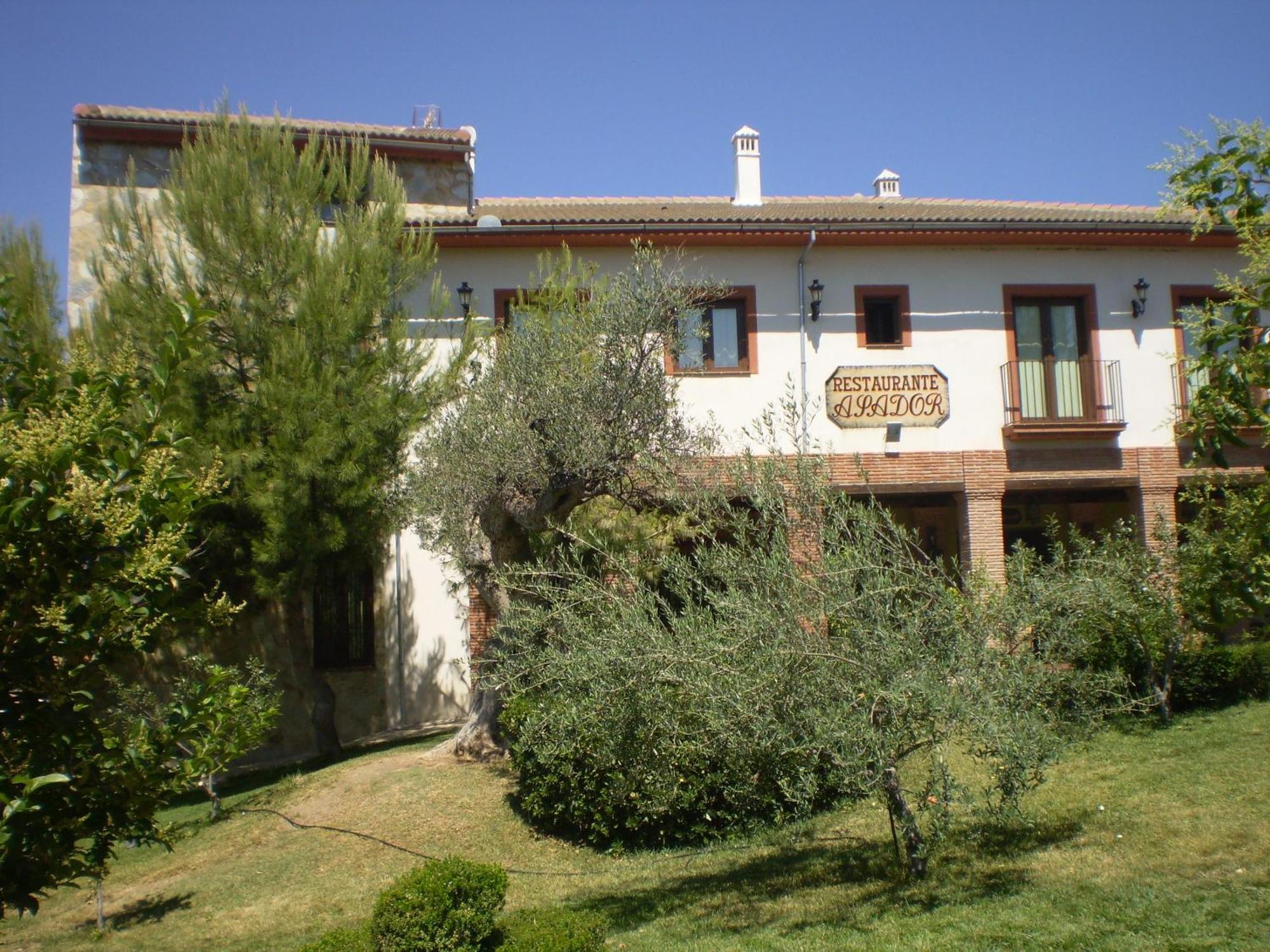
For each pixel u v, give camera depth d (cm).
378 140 1739
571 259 1341
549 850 909
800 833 875
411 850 927
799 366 1582
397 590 1590
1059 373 1650
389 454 1246
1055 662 641
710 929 656
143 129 1670
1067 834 750
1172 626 1002
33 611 342
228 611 401
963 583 662
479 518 1066
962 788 590
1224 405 587
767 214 1898
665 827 904
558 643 757
